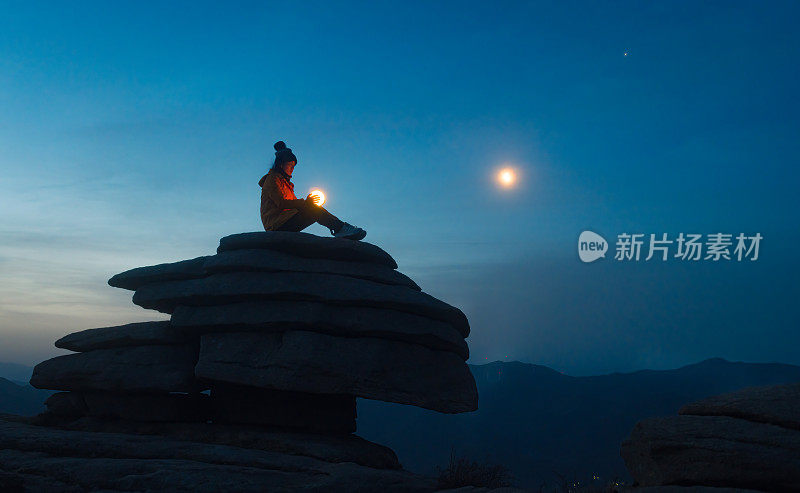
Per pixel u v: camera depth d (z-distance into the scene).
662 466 5.18
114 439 8.95
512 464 111.81
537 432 135.50
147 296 11.79
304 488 7.31
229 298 10.93
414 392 10.34
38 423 11.14
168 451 8.65
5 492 6.59
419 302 10.97
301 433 10.54
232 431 10.34
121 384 10.71
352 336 10.84
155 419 10.82
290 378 10.05
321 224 12.02
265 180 12.17
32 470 7.50
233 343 10.70
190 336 11.48
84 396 11.38
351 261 11.71
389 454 10.51
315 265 11.31
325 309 10.72
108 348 11.52
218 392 11.23
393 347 10.70
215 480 7.20
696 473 4.96
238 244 11.51
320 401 10.84
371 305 10.87
